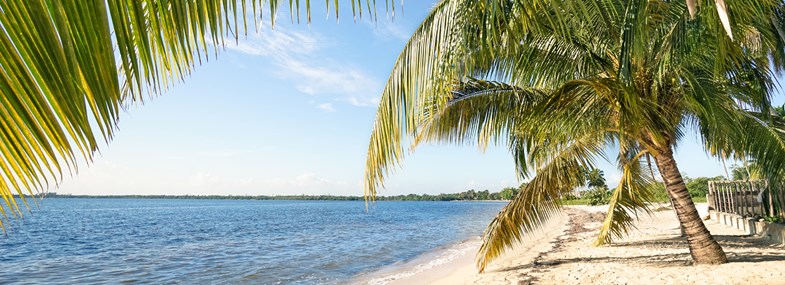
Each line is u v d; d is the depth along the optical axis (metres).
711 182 18.25
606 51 6.59
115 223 43.25
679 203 7.66
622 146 6.88
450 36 2.60
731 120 6.37
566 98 5.83
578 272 8.52
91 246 23.22
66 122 0.80
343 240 23.52
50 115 0.80
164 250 20.62
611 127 7.18
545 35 5.67
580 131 6.45
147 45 0.91
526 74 6.52
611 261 9.52
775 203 10.96
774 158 6.94
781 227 9.76
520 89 7.55
